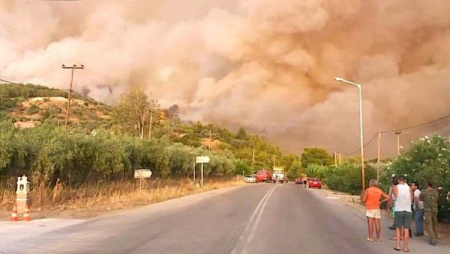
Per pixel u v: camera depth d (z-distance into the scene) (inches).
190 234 553.6
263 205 1066.7
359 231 619.5
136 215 804.0
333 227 660.1
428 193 523.5
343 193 1929.1
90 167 1108.5
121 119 2721.5
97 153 1114.1
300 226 658.2
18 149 882.1
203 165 2368.4
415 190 594.6
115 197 1140.5
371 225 533.6
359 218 818.8
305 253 433.4
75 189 1050.7
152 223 674.2
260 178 4042.8
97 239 507.8
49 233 556.1
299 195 1594.5
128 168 1317.7
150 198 1235.9
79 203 984.3
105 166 1141.1
